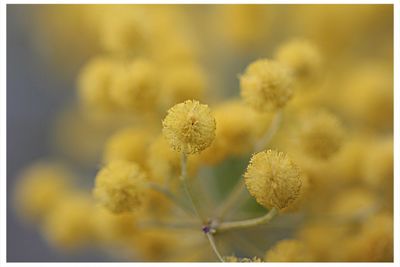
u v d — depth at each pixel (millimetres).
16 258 314
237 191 183
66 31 261
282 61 195
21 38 292
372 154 197
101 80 197
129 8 224
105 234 203
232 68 229
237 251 188
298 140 183
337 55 230
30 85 312
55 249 312
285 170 162
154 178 182
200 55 232
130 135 187
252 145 185
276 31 230
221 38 235
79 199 226
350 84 222
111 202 178
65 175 254
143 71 190
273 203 162
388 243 185
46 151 317
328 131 182
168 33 218
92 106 202
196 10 243
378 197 198
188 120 163
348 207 197
